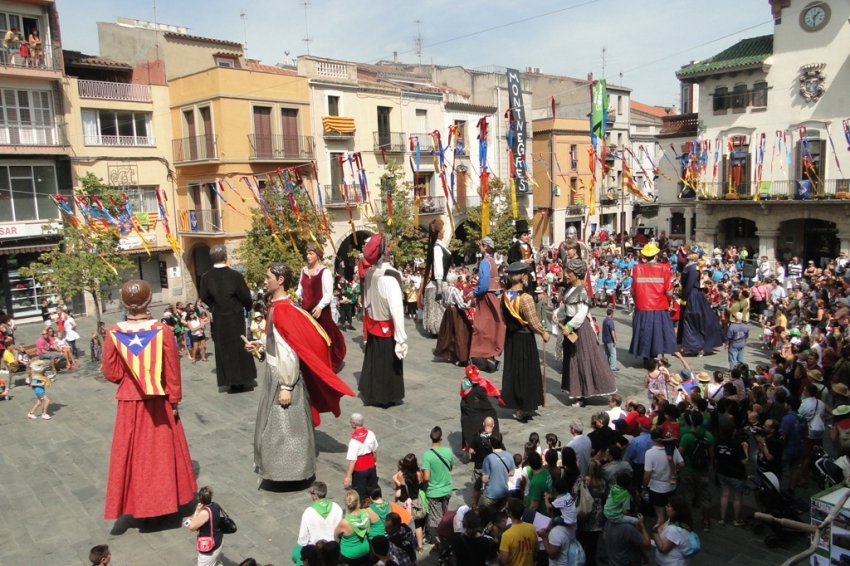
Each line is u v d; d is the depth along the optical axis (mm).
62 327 20203
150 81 35125
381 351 14055
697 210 40688
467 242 39500
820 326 16922
